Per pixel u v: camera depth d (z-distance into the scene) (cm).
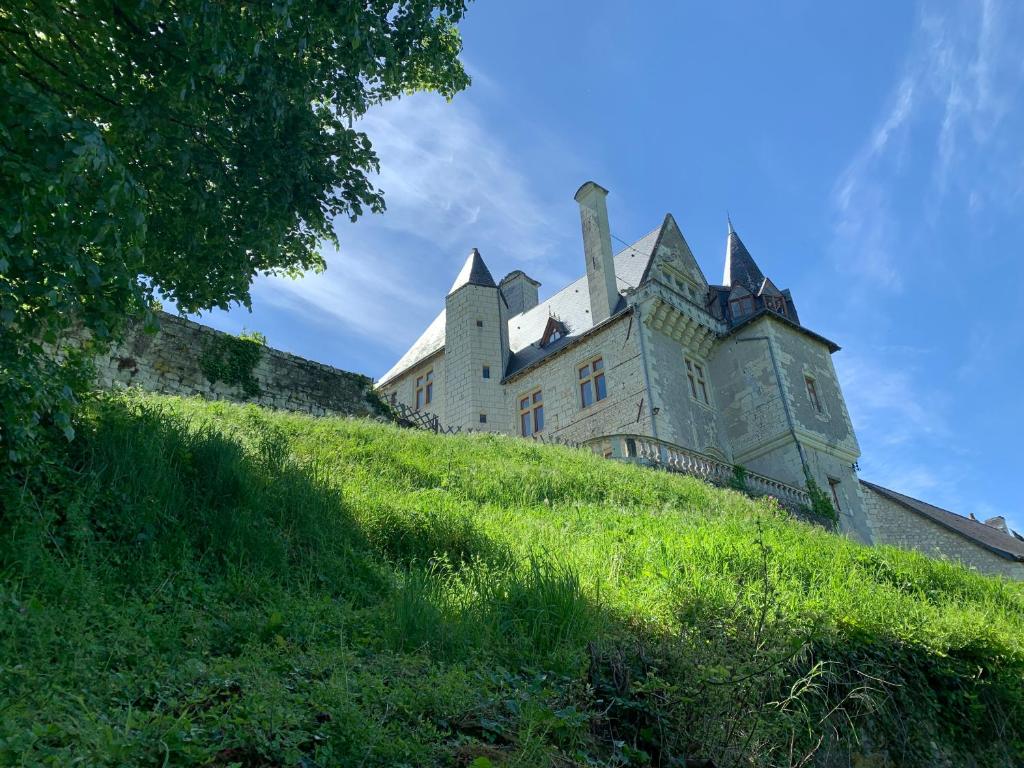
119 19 723
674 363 2902
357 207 959
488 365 3353
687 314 2953
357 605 661
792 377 2986
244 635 526
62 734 327
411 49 1023
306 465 998
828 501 2688
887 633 787
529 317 3750
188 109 816
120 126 766
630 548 950
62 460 697
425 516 893
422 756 389
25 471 634
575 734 473
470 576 741
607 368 2880
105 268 616
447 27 1120
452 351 3447
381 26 945
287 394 1833
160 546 656
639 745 519
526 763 406
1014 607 1252
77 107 792
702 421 2895
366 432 1547
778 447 2836
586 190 3350
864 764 653
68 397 612
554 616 613
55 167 559
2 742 302
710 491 1848
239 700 402
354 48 852
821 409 3053
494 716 461
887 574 1168
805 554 1070
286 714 383
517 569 778
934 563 1378
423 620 574
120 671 426
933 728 732
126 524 662
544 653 579
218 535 707
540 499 1345
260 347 1825
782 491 2597
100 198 598
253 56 743
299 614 573
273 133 870
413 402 3712
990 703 793
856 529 2842
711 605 660
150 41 736
